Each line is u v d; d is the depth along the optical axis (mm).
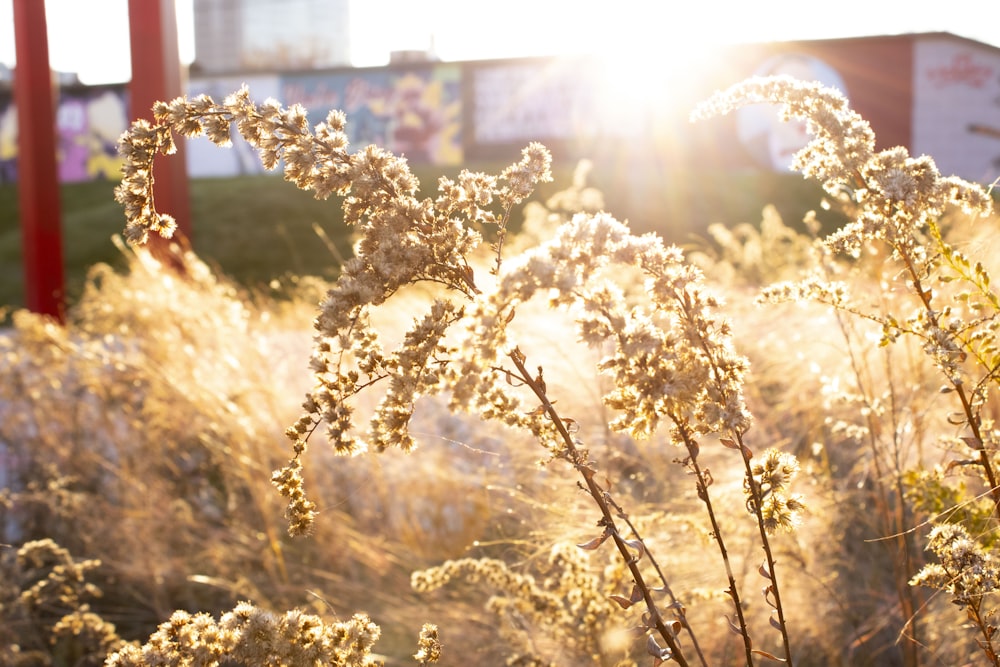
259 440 4230
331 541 3791
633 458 3385
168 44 12094
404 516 3908
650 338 1359
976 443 1858
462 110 31922
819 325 4199
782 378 4145
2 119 35250
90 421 5051
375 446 1437
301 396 4848
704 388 1462
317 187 1539
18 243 25844
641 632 1517
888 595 3027
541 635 2625
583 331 1378
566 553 2479
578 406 3518
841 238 1832
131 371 5199
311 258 20375
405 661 2986
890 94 28234
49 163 11938
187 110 1539
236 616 1524
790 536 2887
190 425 4793
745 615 2723
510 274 1288
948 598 2092
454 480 3764
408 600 3369
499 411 1478
